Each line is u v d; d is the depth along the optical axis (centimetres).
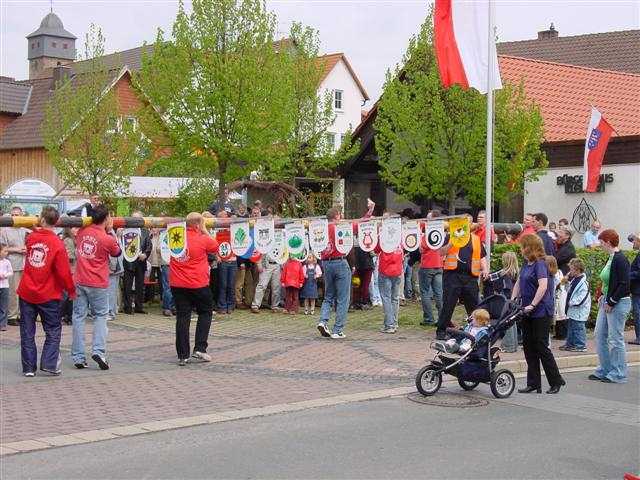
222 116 2436
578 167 2462
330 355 1324
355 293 1898
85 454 773
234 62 2406
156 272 1928
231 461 754
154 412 938
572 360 1359
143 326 1605
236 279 1881
